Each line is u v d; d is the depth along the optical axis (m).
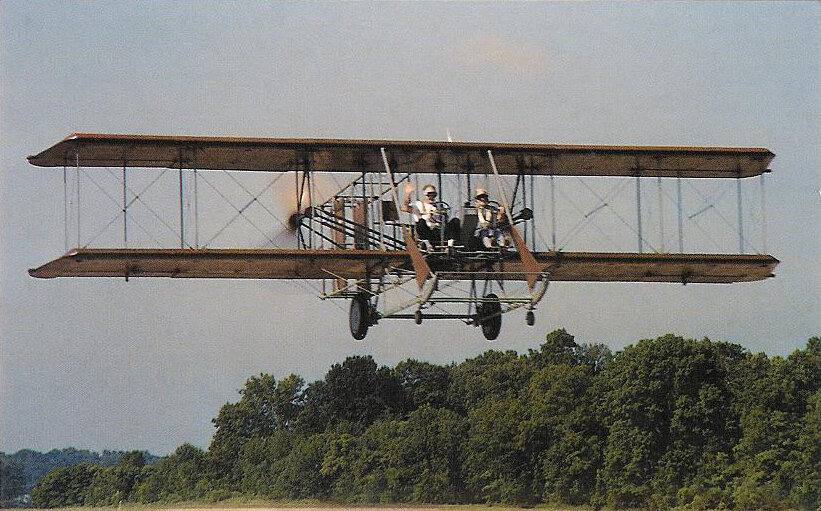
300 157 23.30
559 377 41.91
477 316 22.55
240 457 43.50
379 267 22.95
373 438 42.84
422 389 46.25
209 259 22.02
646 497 38.69
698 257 24.06
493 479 41.16
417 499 41.53
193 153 22.77
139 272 23.22
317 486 42.12
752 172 25.31
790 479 37.69
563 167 24.36
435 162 23.83
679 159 24.25
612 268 24.45
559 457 40.44
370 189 23.61
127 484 41.62
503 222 21.88
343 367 44.50
